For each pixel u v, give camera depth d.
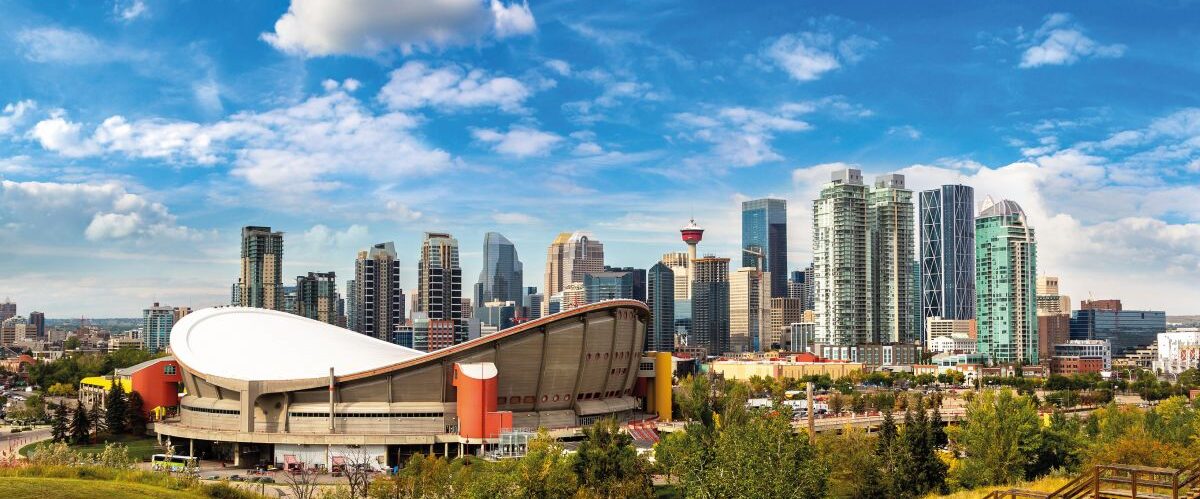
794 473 74.44
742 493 72.06
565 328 194.25
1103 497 55.69
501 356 188.38
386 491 125.00
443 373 185.50
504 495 94.31
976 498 90.75
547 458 102.44
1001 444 126.62
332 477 167.00
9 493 69.88
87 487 75.94
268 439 179.00
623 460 119.38
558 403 198.50
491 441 174.12
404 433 181.12
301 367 192.25
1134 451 111.50
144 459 186.50
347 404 184.00
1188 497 54.16
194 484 88.12
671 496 130.75
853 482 112.31
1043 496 57.69
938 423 170.12
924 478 123.81
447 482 117.88
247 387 182.88
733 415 149.50
